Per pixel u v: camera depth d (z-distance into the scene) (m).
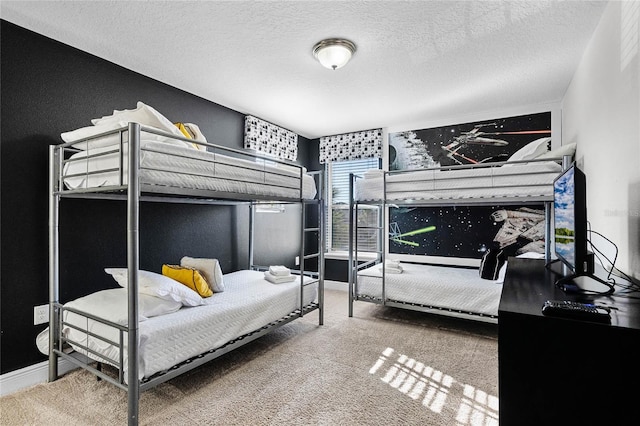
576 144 2.81
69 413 1.78
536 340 0.99
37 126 2.18
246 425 1.68
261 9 1.96
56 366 2.13
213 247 3.55
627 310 1.07
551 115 3.56
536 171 2.78
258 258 4.15
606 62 2.00
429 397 1.95
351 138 4.72
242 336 2.34
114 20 2.06
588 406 0.93
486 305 2.93
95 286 2.47
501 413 1.01
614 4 1.85
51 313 2.11
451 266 4.08
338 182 4.96
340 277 4.82
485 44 2.37
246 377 2.19
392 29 2.18
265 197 2.60
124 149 1.76
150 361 1.69
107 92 2.58
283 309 2.77
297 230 4.82
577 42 2.35
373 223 4.72
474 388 2.06
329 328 3.17
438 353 2.59
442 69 2.77
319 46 2.35
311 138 5.14
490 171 2.96
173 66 2.70
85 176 1.97
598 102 2.18
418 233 4.30
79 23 2.09
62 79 2.31
